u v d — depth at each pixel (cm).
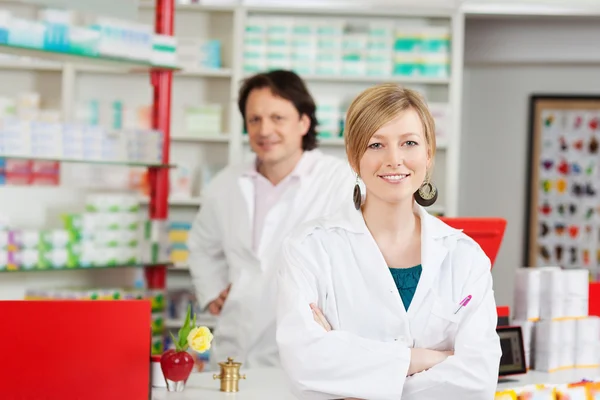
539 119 765
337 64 640
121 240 435
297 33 639
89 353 253
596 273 763
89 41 404
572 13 671
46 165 439
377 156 227
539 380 297
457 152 643
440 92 664
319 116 635
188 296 631
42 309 251
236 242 393
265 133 384
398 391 222
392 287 232
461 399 226
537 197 768
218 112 643
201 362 530
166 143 449
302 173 387
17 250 406
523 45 720
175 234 636
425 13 647
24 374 251
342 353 224
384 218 236
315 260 236
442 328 236
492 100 771
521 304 321
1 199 404
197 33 665
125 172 530
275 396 270
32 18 405
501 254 776
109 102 587
